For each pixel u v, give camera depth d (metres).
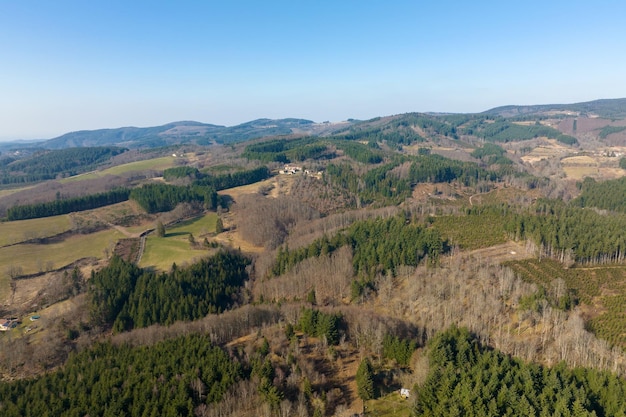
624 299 140.62
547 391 96.62
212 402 100.75
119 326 155.75
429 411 97.06
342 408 103.06
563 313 131.88
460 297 149.75
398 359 123.50
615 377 100.88
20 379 122.56
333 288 173.38
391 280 169.50
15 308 170.25
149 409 96.94
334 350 124.88
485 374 102.75
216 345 125.81
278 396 100.38
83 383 108.00
